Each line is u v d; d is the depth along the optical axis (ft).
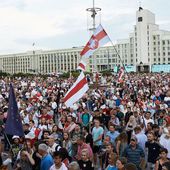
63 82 156.87
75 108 66.28
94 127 43.60
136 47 536.83
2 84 139.95
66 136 39.42
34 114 61.31
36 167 31.78
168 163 26.27
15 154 36.42
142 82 151.43
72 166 26.45
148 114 51.11
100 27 64.39
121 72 117.91
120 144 36.55
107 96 94.89
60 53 643.45
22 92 111.14
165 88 113.29
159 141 38.73
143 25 529.86
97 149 41.50
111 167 28.66
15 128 30.55
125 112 62.85
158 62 530.68
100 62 578.66
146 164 36.73
